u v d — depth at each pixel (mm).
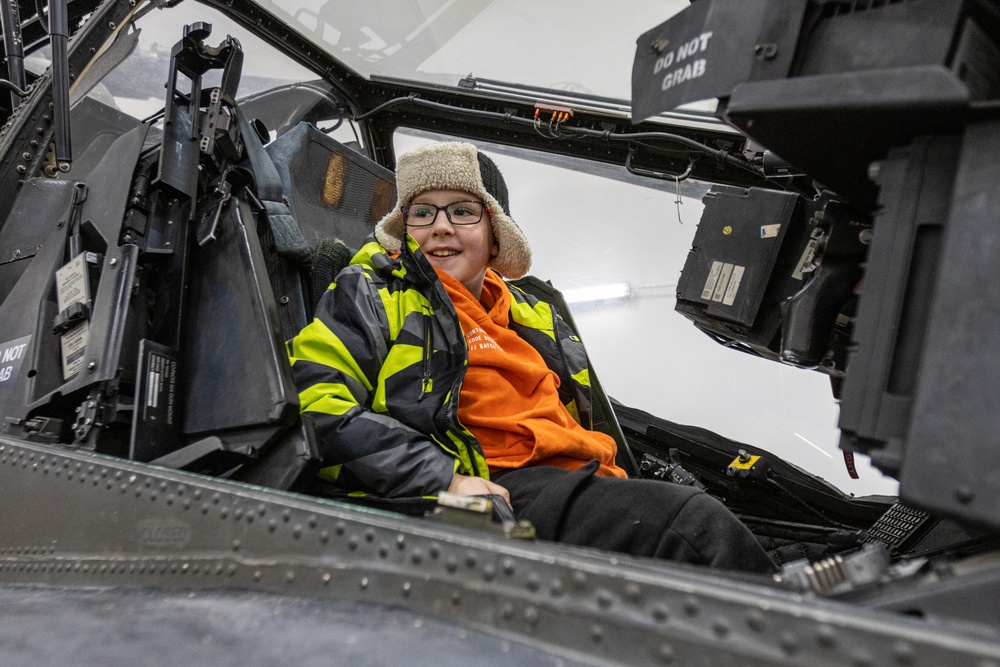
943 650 722
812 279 1411
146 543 1358
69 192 1990
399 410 1725
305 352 1739
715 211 1849
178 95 1956
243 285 1703
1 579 1538
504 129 3859
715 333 1930
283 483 1496
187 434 1635
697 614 857
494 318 2057
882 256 994
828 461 4352
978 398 837
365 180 2736
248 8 3426
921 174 973
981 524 818
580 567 942
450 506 1121
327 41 3688
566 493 1547
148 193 1854
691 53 1126
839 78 951
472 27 3604
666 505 1501
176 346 1737
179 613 1133
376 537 1123
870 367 979
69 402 1684
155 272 1842
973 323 856
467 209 2014
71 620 1152
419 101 3844
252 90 3826
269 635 1014
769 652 808
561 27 3523
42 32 3082
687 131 3355
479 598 1001
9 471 1622
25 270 1990
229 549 1256
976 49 961
